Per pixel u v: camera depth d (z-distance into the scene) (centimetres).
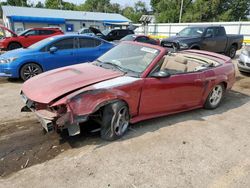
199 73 452
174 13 5056
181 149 342
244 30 2033
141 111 383
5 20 3353
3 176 270
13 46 1287
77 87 321
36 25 3156
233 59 1293
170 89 403
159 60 392
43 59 688
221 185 272
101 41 798
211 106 506
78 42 746
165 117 454
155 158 317
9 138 351
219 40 1170
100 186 260
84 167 291
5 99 527
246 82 773
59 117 297
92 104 311
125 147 339
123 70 386
